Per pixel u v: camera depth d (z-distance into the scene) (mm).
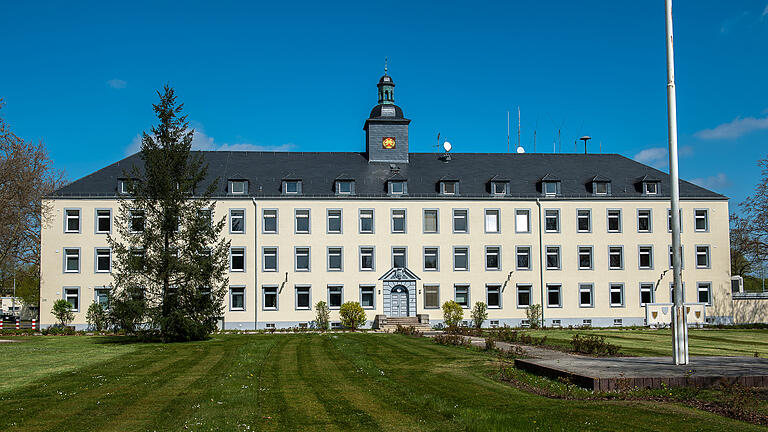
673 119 20859
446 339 33344
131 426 14000
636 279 56125
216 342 36625
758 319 56688
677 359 20016
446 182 55844
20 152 55344
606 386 16750
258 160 57594
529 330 48250
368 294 54500
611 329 50406
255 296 53375
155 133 37969
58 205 52656
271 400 16844
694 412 14289
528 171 58812
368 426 13781
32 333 47562
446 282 55031
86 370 23656
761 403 14984
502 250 55625
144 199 37781
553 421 13516
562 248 55938
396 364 24672
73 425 14141
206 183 54531
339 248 54438
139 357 28406
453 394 17297
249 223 53812
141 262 37188
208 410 15391
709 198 57000
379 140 58719
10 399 17375
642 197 56656
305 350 30656
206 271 37500
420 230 55094
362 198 54875
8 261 61469
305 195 54406
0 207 53500
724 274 56719
